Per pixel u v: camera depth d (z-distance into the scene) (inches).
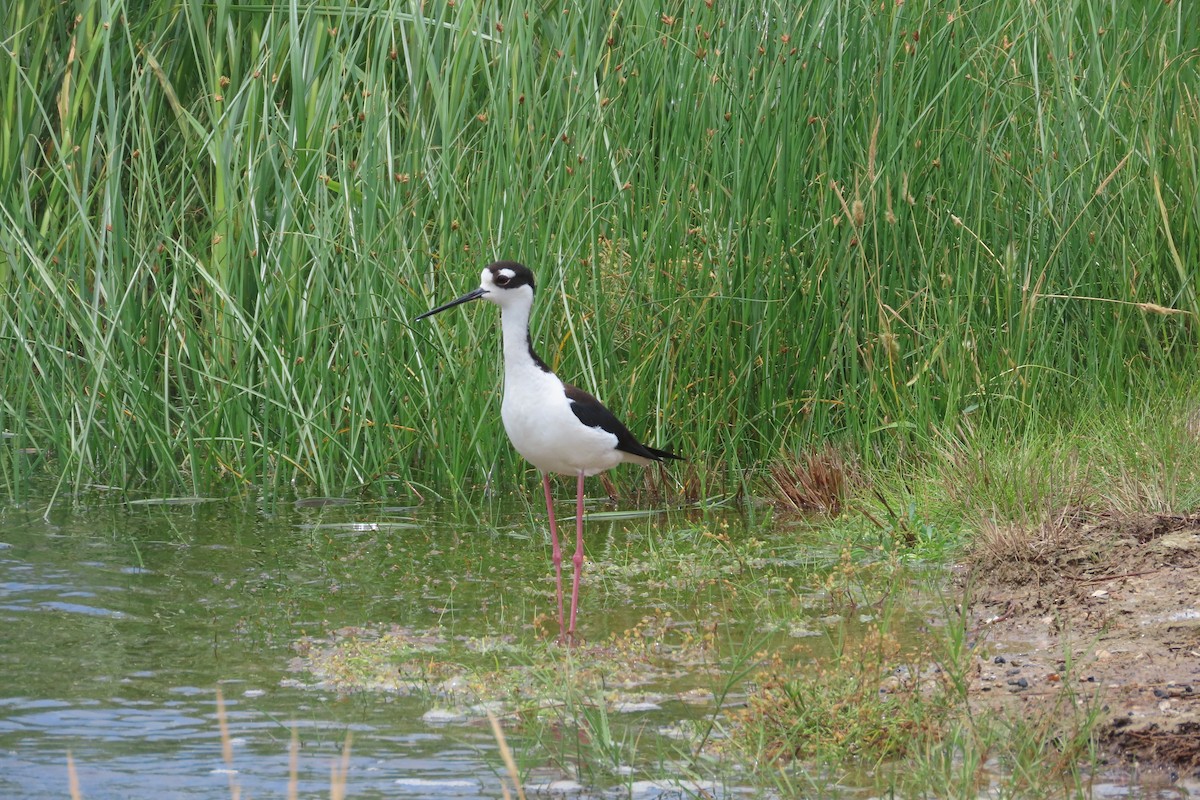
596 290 486.6
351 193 506.9
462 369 501.0
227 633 353.4
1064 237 501.0
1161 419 459.8
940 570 396.8
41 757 267.6
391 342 507.5
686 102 491.2
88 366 513.3
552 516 384.5
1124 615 335.3
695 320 493.7
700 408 506.9
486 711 297.6
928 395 482.6
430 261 508.7
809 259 510.3
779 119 490.6
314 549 440.8
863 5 503.5
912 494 455.2
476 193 498.3
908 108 493.0
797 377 511.2
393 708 299.3
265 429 506.9
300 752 271.7
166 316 511.8
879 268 499.2
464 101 505.0
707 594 392.2
